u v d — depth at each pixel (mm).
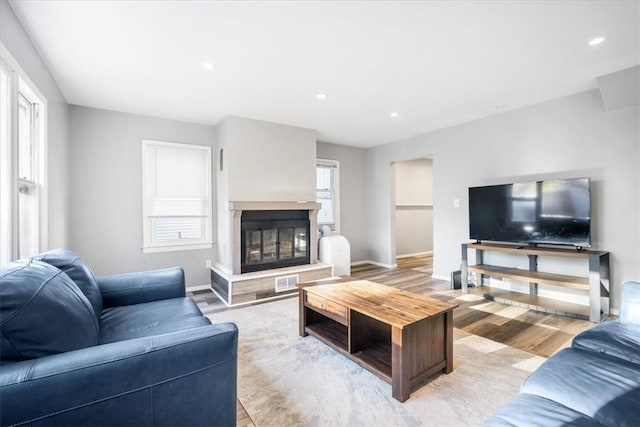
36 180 2502
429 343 1900
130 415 1025
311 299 2469
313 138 4633
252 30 2117
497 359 2195
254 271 3928
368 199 6148
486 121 4090
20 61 1993
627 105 2928
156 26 2059
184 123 4152
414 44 2309
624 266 3012
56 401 912
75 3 1812
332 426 1532
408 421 1562
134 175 3826
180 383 1112
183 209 4141
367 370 2041
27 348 1011
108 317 1833
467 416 1593
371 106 3639
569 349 1438
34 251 2434
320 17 1977
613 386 1078
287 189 4355
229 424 1224
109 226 3682
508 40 2254
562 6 1870
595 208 3186
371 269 5527
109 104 3504
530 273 3486
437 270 4777
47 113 2594
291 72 2756
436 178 4762
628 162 2986
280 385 1886
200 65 2613
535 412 995
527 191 3475
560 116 3418
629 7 1871
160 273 2283
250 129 4047
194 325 1717
